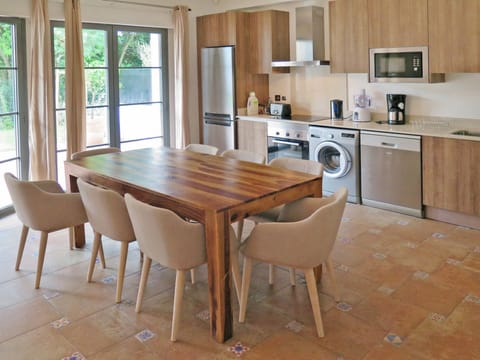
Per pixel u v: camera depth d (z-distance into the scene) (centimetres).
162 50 652
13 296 319
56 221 332
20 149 518
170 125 679
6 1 470
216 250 254
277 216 342
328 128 525
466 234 423
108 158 406
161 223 252
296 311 294
